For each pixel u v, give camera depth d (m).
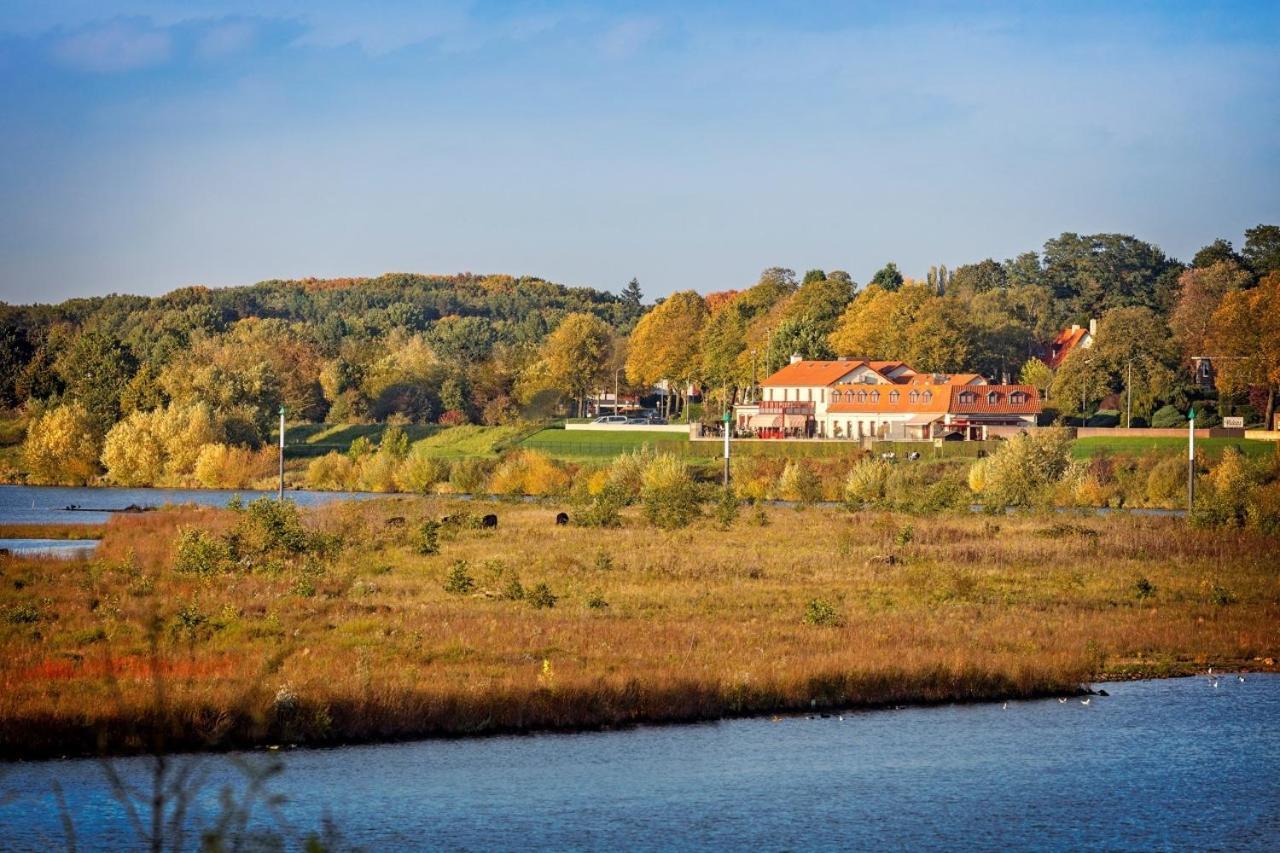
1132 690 117.44
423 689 98.81
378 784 86.31
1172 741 101.50
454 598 147.25
